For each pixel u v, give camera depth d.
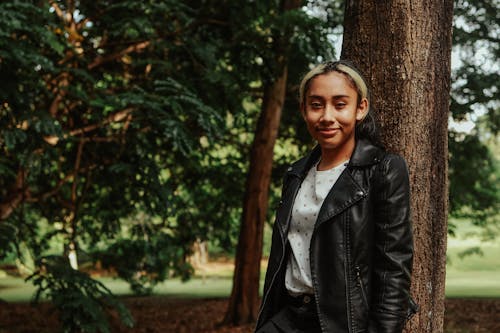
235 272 12.45
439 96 3.00
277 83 12.36
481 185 15.58
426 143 2.95
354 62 3.07
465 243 40.69
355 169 2.25
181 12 8.93
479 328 11.16
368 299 2.16
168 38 9.52
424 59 2.97
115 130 9.77
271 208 15.39
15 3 6.85
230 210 14.97
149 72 9.84
